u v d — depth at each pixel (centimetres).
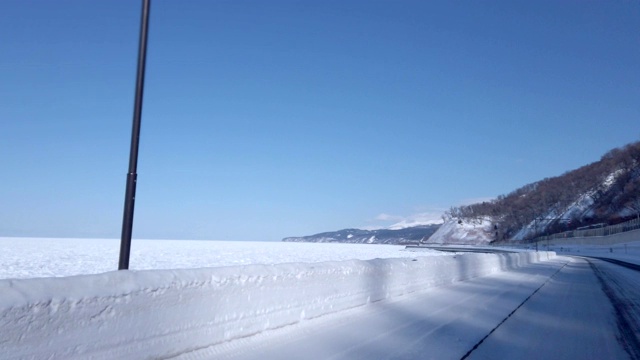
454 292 1736
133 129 810
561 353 878
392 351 827
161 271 696
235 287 811
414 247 12450
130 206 789
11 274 2736
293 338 871
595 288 2150
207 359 713
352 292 1202
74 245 7906
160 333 674
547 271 3362
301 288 990
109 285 607
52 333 536
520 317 1255
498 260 3038
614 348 927
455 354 830
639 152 12500
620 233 8744
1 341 489
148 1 837
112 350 605
